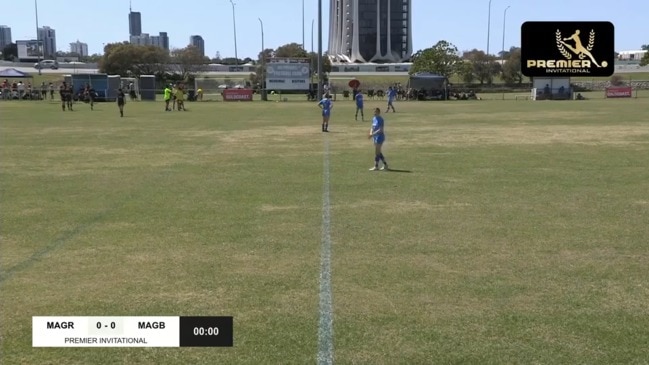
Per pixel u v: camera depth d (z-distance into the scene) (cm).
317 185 1338
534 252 817
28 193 1253
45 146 2136
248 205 1127
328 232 923
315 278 714
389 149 2031
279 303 638
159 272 737
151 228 952
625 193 1234
